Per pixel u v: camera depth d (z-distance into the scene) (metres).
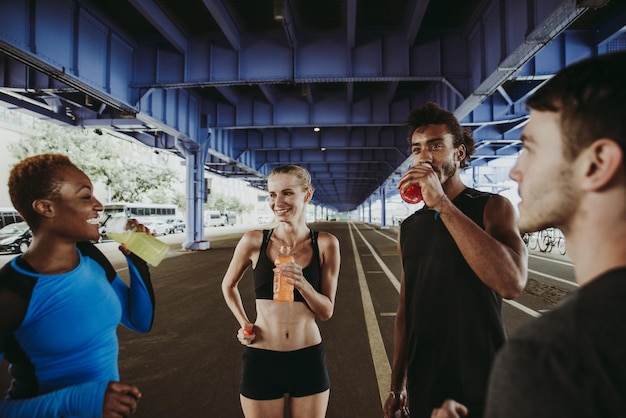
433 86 12.67
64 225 1.21
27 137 22.41
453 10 8.41
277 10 7.41
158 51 10.02
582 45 8.29
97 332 1.28
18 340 1.14
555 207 0.59
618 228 0.51
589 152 0.52
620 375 0.39
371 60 9.48
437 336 1.41
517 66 6.86
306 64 9.59
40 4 6.83
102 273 1.41
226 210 66.69
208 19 9.02
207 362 3.89
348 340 4.52
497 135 16.53
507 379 0.48
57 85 10.27
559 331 0.45
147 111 11.17
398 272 9.89
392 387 1.71
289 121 14.47
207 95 15.17
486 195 1.48
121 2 8.37
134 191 28.64
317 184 46.47
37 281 1.14
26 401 1.06
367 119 13.99
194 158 15.95
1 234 15.91
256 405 1.76
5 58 10.31
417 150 1.61
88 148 23.33
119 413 1.04
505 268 1.12
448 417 0.86
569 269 10.15
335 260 2.00
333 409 2.89
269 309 1.85
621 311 0.42
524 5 6.10
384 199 36.88
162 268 11.14
